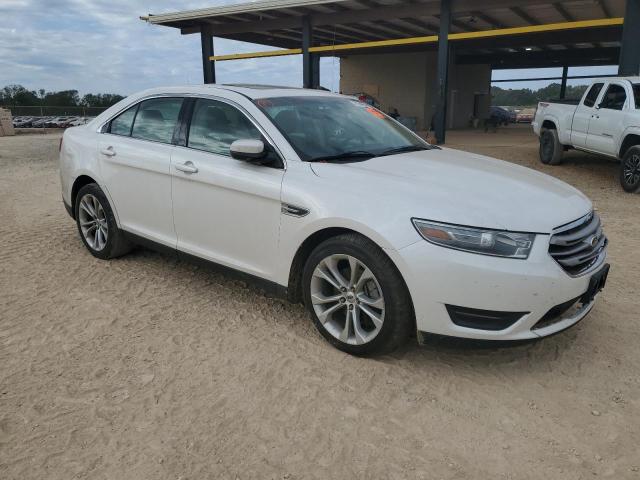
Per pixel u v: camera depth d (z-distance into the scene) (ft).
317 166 11.68
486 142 57.82
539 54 95.76
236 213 12.55
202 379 10.36
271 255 12.05
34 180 35.17
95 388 10.02
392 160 12.47
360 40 81.51
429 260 9.67
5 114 90.02
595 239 11.07
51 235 20.29
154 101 15.33
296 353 11.35
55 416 9.19
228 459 8.21
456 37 50.65
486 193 10.61
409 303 10.21
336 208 10.68
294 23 61.46
